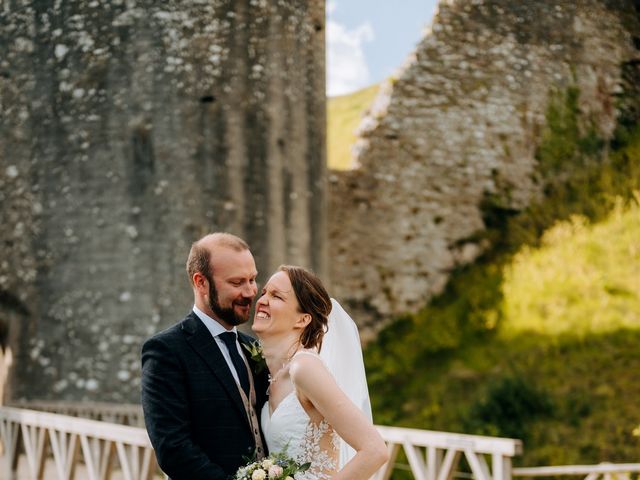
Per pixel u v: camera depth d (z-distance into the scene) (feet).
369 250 40.96
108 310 30.37
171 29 30.66
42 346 30.99
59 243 30.91
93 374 30.30
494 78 41.70
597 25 42.83
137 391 29.94
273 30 32.24
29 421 21.76
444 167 41.24
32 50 31.40
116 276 30.37
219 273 9.62
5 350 31.86
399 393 36.45
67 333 30.68
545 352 35.32
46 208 31.09
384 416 34.86
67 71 30.99
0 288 31.71
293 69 32.91
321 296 9.90
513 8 42.09
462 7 42.14
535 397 32.22
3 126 31.76
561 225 39.86
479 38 41.86
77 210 30.73
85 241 30.66
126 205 30.48
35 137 31.27
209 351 9.68
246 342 10.38
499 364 35.63
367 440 8.63
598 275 37.52
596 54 42.60
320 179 34.42
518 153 41.39
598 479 28.81
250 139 31.58
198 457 9.11
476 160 41.27
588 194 40.57
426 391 35.78
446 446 17.04
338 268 40.75
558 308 36.81
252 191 31.58
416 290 40.47
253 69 31.73
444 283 40.47
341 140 54.49
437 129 41.37
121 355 30.17
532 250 39.60
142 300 30.22
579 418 31.40
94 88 30.71
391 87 42.04
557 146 41.57
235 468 9.34
